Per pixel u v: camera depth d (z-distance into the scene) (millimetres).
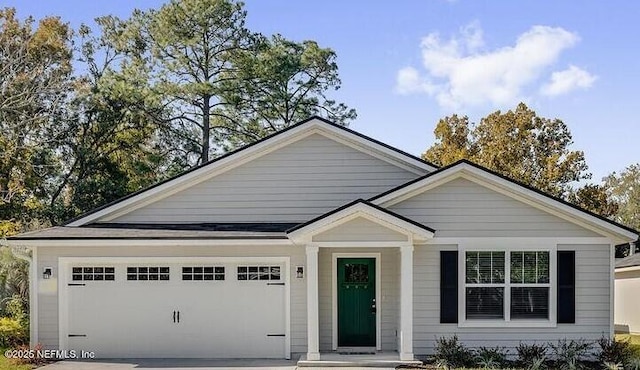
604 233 16938
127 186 33312
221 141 35844
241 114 35469
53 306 17406
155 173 35062
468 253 17109
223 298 17484
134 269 17562
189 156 35500
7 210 30484
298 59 34500
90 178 33281
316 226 16047
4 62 33812
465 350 16406
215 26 33312
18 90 32875
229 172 19016
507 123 39656
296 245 17391
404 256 16125
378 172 18875
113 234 17344
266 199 18922
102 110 32938
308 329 16203
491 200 17078
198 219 18984
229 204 18953
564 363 15961
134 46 35469
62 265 17469
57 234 17406
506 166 38594
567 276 16906
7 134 32656
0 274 21922
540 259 17062
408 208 17109
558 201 16828
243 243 16922
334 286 17750
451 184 17109
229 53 34250
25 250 20859
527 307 16984
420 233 16047
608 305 16859
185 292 17500
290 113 35594
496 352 16328
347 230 16188
